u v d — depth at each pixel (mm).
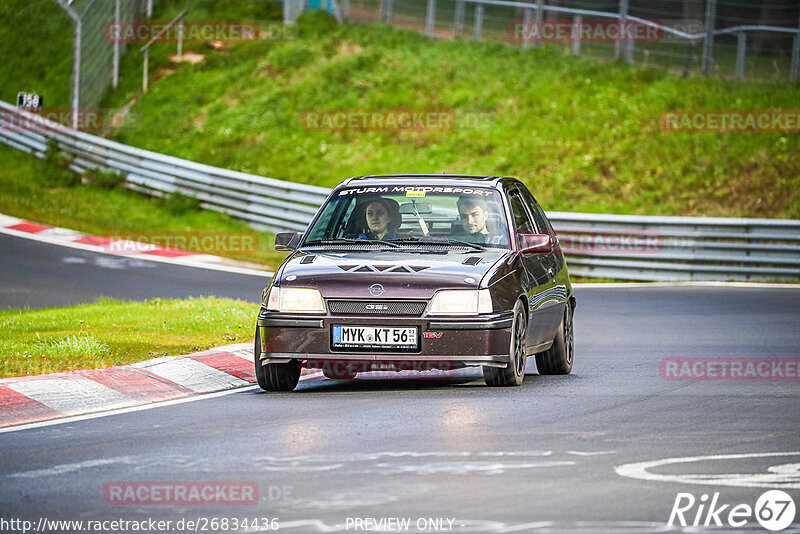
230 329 44281
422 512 19078
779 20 119000
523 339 33594
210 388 34406
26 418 29406
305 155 104062
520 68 115250
